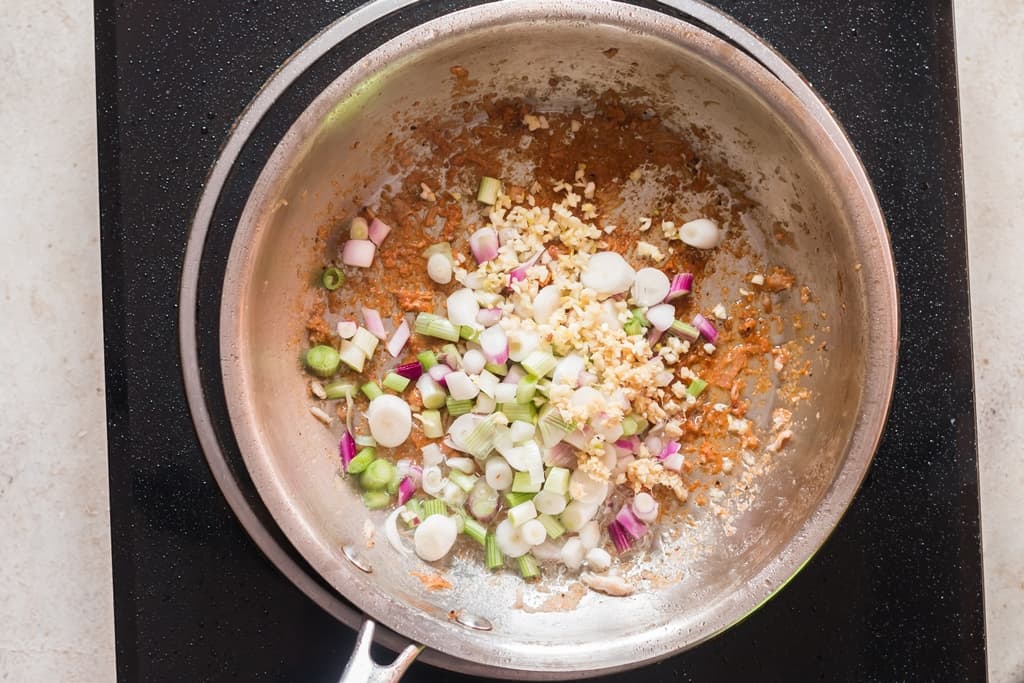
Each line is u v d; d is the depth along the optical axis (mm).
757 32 540
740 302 541
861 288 488
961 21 571
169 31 528
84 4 557
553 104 535
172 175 527
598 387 523
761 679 535
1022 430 570
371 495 529
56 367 559
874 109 541
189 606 525
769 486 528
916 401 543
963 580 541
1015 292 570
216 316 524
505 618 517
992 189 571
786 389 534
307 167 495
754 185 531
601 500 528
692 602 512
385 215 537
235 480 521
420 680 529
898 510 542
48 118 556
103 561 561
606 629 507
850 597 539
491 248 535
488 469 531
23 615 559
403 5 519
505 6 481
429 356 533
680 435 534
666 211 541
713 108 515
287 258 514
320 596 517
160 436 526
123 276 525
